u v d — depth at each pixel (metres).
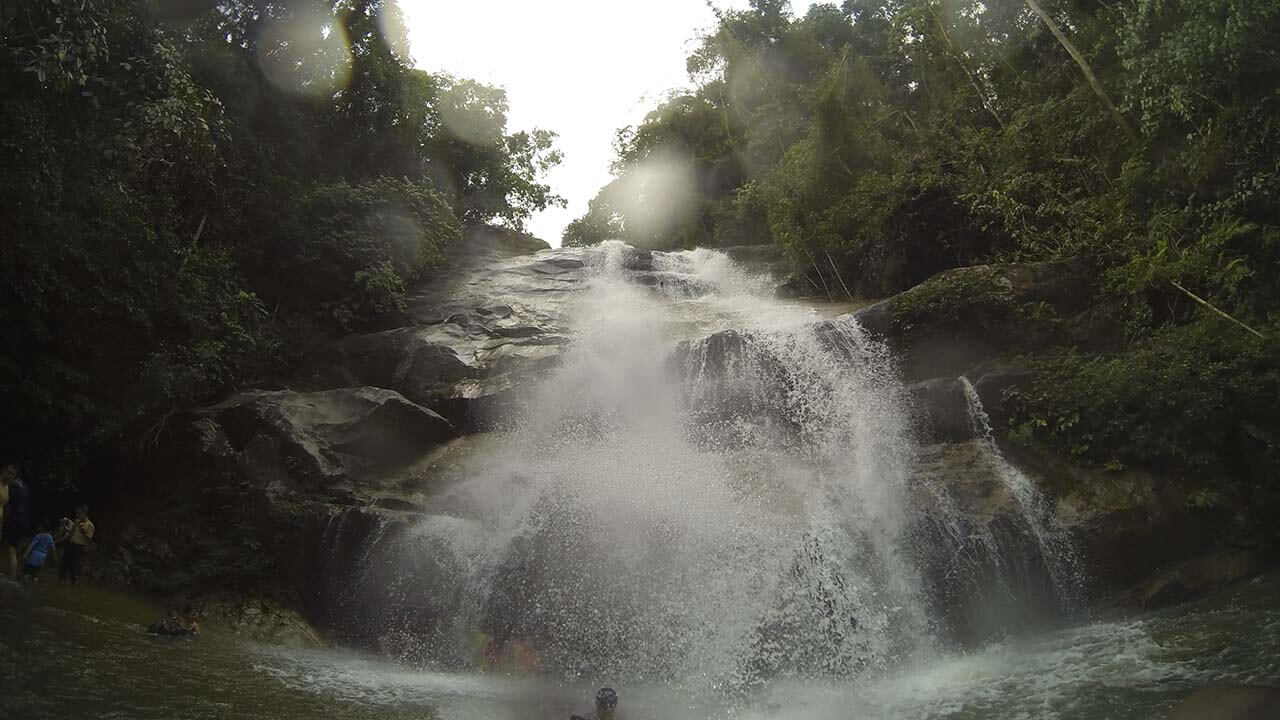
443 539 12.62
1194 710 4.02
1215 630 9.23
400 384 17.16
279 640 11.82
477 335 18.56
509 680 11.14
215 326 16.14
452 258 24.27
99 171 13.73
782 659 10.80
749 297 21.88
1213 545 11.00
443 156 28.70
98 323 13.99
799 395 14.84
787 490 12.48
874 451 13.04
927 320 14.25
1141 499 10.95
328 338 19.17
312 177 22.39
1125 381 11.77
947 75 21.98
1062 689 8.45
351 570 12.71
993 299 13.84
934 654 10.54
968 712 8.34
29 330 12.73
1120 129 15.84
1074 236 15.29
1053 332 13.66
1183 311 13.48
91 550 12.83
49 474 13.44
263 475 13.41
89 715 7.49
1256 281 12.65
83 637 9.74
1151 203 14.54
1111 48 16.70
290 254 19.75
